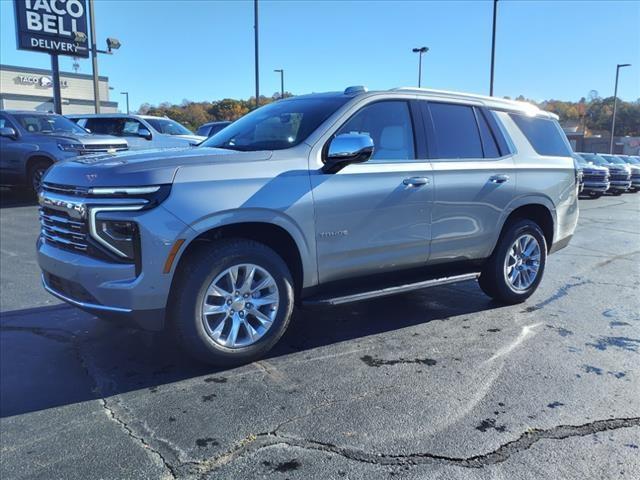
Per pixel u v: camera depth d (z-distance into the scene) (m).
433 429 3.13
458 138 5.00
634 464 2.81
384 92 4.57
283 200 3.83
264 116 4.75
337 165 4.06
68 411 3.30
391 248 4.48
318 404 3.41
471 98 5.23
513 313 5.35
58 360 4.04
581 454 2.90
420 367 4.00
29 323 4.81
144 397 3.49
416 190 4.53
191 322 3.65
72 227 3.62
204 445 2.95
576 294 6.14
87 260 3.51
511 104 5.61
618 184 23.94
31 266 6.82
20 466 2.76
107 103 52.12
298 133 4.22
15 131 11.72
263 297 3.96
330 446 2.95
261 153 3.91
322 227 4.05
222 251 3.69
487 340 4.57
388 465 2.79
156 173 3.46
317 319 5.07
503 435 3.07
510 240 5.39
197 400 3.45
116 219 3.41
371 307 5.47
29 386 3.62
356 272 4.34
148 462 2.80
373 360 4.12
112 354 4.16
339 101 4.43
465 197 4.89
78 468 2.75
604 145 61.59
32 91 47.56
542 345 4.48
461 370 3.95
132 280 3.43
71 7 20.22
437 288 6.27
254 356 3.97
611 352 4.33
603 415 3.31
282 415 3.27
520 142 5.50
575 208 6.09
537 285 5.75
